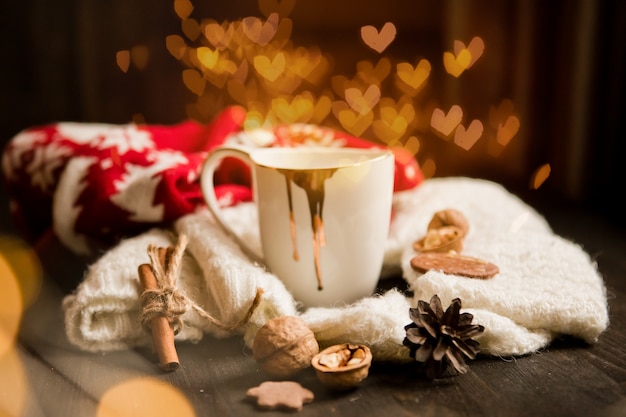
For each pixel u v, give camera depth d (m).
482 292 0.50
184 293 0.53
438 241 0.61
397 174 0.73
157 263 0.51
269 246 0.55
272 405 0.43
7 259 0.71
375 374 0.47
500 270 0.56
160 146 0.77
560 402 0.43
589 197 0.99
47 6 1.21
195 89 1.27
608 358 0.48
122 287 0.51
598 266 0.69
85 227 0.65
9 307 0.60
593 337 0.50
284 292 0.51
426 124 1.29
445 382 0.46
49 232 0.71
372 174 0.53
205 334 0.54
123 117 1.26
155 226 0.65
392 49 1.27
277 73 1.27
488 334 0.48
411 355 0.46
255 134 0.74
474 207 0.71
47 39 1.23
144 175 0.63
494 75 1.18
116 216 0.64
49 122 1.26
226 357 0.50
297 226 0.53
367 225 0.54
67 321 0.51
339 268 0.54
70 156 0.70
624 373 0.46
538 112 1.08
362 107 1.28
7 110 1.25
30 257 0.70
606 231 0.83
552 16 1.04
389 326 0.47
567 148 1.01
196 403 0.44
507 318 0.49
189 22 1.24
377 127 1.29
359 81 1.28
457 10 1.21
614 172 0.96
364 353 0.45
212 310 0.53
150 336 0.50
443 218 0.63
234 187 0.69
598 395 0.44
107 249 0.67
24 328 0.56
